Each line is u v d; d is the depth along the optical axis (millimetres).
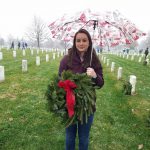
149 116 5785
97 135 4945
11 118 5488
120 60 28047
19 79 10422
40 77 11328
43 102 6953
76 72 2984
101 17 3209
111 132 5152
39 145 4324
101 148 4430
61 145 4375
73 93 2719
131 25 3387
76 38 2928
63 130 5027
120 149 4445
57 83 2832
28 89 8570
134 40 3555
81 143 3238
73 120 2793
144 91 9531
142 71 16891
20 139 4496
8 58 20469
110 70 16266
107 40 3740
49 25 3752
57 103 2758
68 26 3637
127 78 12617
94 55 3074
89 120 3080
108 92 8906
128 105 7215
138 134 5133
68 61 3016
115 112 6484
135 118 6051
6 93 7785
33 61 19562
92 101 2787
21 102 6840
